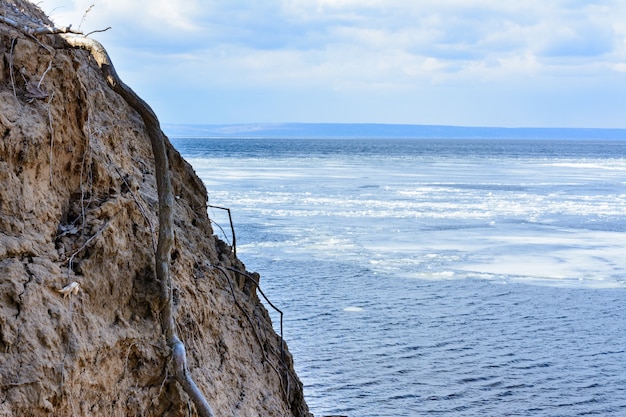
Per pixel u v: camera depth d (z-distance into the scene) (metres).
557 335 23.14
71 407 4.02
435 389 18.06
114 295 4.66
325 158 158.00
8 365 3.79
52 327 4.03
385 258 34.94
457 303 26.78
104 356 4.39
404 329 22.95
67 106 4.75
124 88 4.82
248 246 36.81
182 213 7.23
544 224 49.47
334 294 27.23
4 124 4.27
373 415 16.38
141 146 7.01
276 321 23.34
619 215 55.59
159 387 4.82
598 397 18.12
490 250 38.25
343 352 20.33
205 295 6.17
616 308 26.80
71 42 4.87
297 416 7.64
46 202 4.51
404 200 63.44
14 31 4.66
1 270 3.99
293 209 53.72
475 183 88.38
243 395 6.16
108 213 4.75
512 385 18.62
